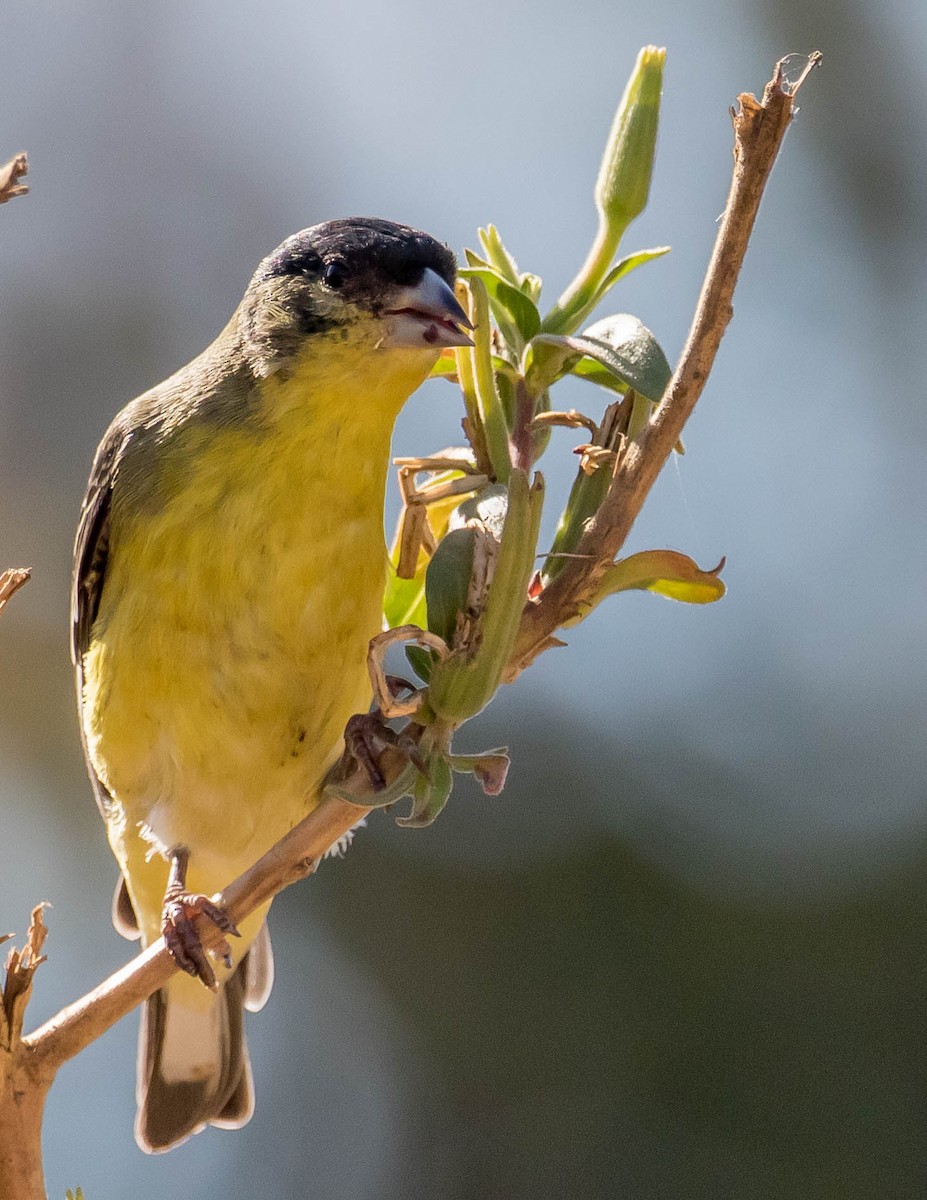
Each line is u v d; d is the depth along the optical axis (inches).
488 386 245.0
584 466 235.8
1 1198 218.5
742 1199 474.9
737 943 508.1
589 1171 485.7
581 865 528.1
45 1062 220.7
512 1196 487.8
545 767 545.3
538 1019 506.9
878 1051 487.8
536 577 237.1
